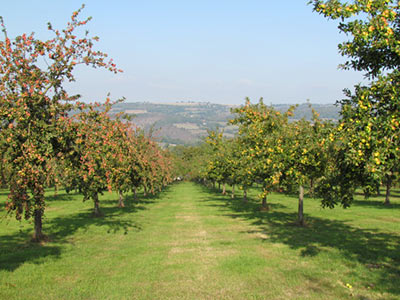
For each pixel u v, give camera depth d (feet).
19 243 48.14
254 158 67.15
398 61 30.32
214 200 126.41
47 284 30.60
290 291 28.43
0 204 104.42
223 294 27.99
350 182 31.22
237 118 81.66
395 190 187.93
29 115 39.65
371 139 25.68
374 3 27.53
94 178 52.54
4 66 41.09
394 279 30.89
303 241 49.01
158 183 144.97
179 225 66.95
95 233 56.90
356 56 31.76
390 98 26.73
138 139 105.91
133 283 30.86
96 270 35.01
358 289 28.60
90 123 49.34
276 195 148.66
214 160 120.16
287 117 71.05
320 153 48.44
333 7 27.96
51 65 44.57
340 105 30.86
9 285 30.19
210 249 44.68
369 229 59.52
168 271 34.53
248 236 53.78
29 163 39.27
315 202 115.03
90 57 46.11
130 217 77.77
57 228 61.05
